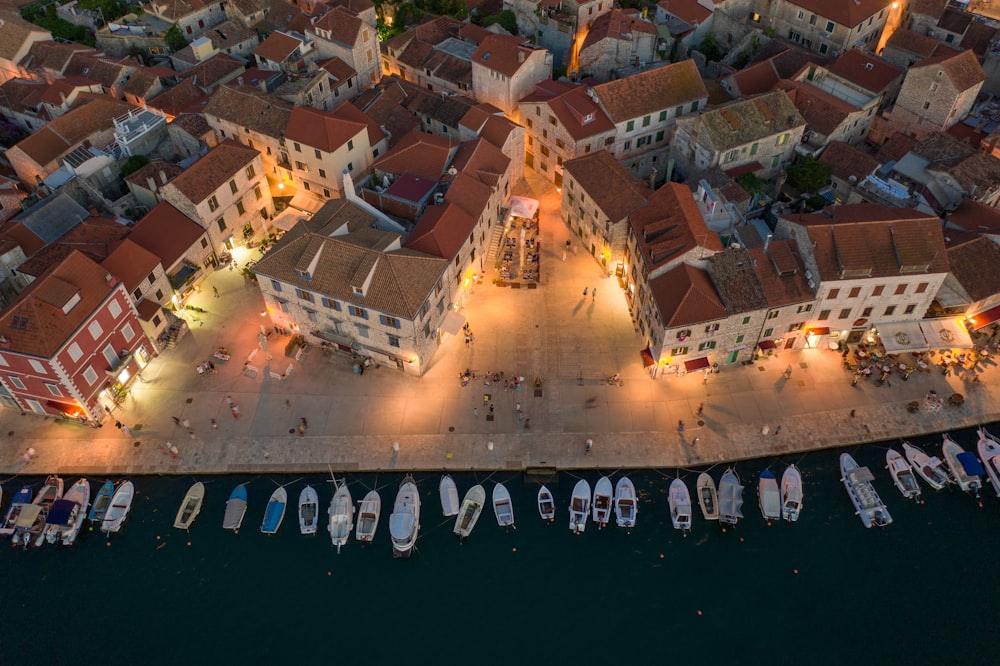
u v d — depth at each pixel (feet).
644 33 333.01
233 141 274.98
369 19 377.91
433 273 226.58
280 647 182.91
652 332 234.38
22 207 283.38
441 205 255.09
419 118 322.55
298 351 242.37
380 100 316.81
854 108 292.20
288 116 286.87
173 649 182.80
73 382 210.79
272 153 292.61
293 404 228.84
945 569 194.49
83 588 193.47
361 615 188.14
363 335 231.09
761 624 185.26
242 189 274.16
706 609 188.14
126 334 229.45
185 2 392.88
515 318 254.88
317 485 212.43
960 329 234.58
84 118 309.63
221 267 274.98
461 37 360.89
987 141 276.21
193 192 254.88
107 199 287.89
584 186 268.41
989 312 238.27
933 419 221.66
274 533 202.49
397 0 392.27
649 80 297.94
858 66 311.68
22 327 204.44
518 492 210.38
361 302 218.38
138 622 187.21
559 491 210.59
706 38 357.20
